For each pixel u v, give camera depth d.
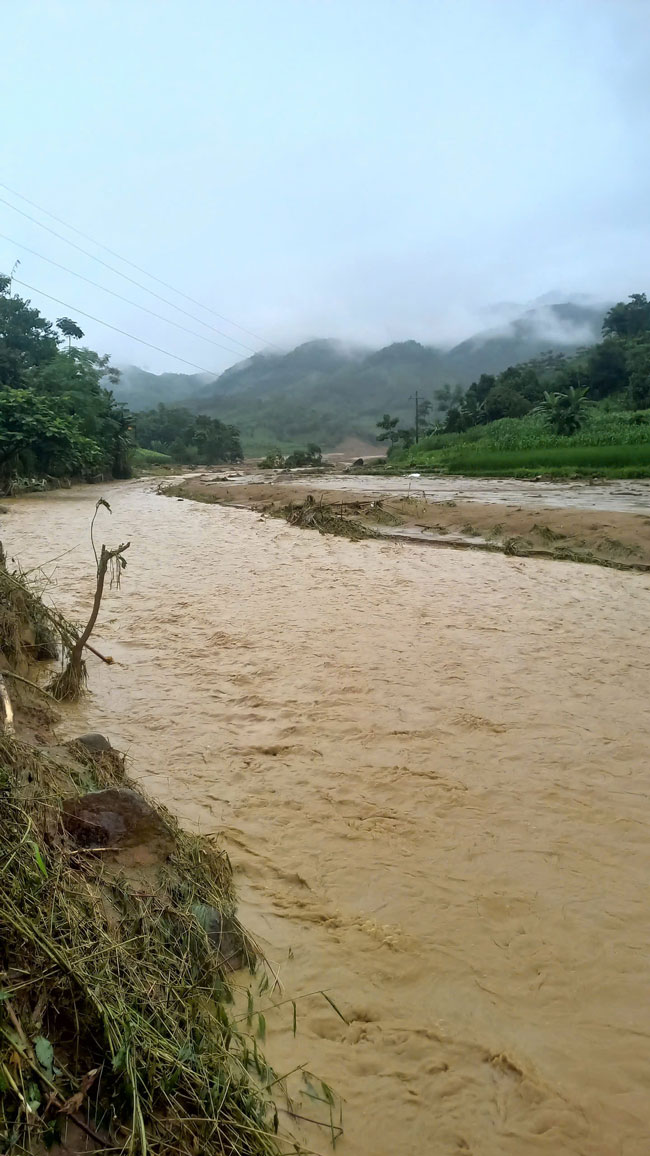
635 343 81.94
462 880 3.81
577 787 4.73
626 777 4.86
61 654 7.39
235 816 4.43
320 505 18.58
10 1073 2.10
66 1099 2.19
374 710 5.97
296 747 5.32
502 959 3.26
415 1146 2.44
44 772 3.62
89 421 35.31
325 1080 2.67
